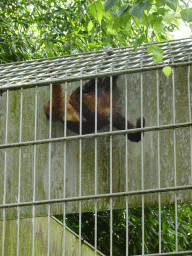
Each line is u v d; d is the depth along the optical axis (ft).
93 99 19.90
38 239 17.15
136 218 27.27
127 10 16.06
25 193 18.22
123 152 17.70
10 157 18.78
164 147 17.11
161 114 17.61
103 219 27.73
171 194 16.42
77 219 27.78
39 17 34.65
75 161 18.25
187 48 16.60
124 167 17.51
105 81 20.02
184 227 29.09
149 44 17.08
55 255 16.92
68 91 20.03
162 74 17.87
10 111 19.39
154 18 15.81
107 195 12.51
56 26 34.78
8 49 33.14
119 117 18.43
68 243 17.33
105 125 19.44
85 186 17.78
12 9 34.83
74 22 35.04
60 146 18.62
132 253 27.32
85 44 34.45
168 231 27.99
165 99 17.65
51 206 17.76
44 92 19.54
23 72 17.62
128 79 18.45
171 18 15.53
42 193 18.11
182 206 28.19
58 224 17.52
